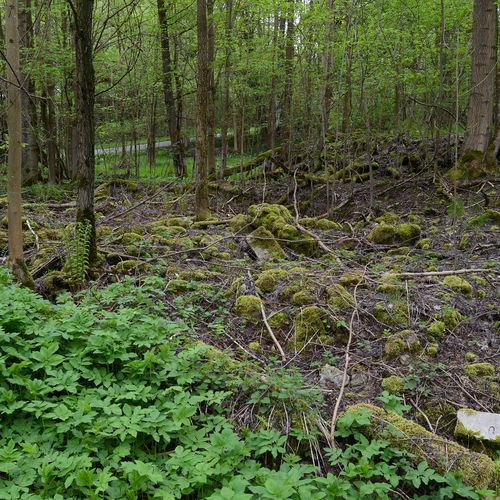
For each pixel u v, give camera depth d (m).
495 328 4.32
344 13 9.17
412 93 11.10
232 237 6.77
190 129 20.48
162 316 4.45
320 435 3.14
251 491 2.63
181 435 2.94
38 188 11.62
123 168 16.83
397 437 3.04
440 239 6.95
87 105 5.14
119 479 2.63
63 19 11.77
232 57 13.05
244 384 3.42
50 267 5.79
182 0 12.34
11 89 4.55
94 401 2.94
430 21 9.68
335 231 7.81
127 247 6.30
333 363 3.92
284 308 4.62
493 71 9.31
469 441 3.13
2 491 2.37
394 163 11.27
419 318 4.37
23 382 2.99
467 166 9.46
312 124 12.38
